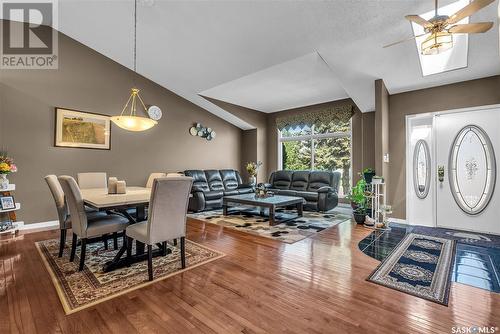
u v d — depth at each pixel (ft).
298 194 18.42
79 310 5.73
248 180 25.41
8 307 5.83
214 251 9.66
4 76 12.51
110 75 16.11
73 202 7.89
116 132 16.39
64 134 14.19
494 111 12.51
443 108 13.60
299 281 7.21
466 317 5.55
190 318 5.48
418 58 11.40
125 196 8.81
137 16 11.92
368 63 12.26
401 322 5.36
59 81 14.08
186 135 20.67
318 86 17.51
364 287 6.86
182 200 7.89
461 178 13.34
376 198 13.43
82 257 7.89
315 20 9.99
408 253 9.47
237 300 6.20
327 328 5.16
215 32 11.93
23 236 11.63
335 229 12.94
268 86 17.58
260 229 12.88
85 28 13.60
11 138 12.59
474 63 11.27
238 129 25.35
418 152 14.58
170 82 18.29
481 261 8.67
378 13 9.12
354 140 20.10
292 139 24.13
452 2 8.37
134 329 5.09
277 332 5.04
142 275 7.57
